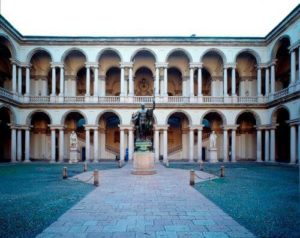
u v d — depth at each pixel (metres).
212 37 39.53
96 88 39.91
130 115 39.09
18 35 37.66
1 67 41.31
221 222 9.14
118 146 47.16
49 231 8.20
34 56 42.34
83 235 7.85
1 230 8.41
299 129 29.67
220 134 44.44
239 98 39.81
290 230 8.41
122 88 39.72
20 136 38.28
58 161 39.56
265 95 39.59
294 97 31.92
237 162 38.53
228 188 16.06
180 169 27.38
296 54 34.75
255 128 42.00
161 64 39.66
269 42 38.81
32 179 20.17
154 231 8.20
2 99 33.34
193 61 39.84
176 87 47.88
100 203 11.81
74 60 43.75
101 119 43.41
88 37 39.38
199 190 15.23
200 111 39.22
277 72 42.19
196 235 7.89
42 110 38.88
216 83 44.50
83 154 43.78
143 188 15.59
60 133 39.03
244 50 39.72
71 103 38.81
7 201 12.52
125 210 10.64
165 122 39.06
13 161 37.47
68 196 13.58
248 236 7.85
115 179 19.25
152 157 22.59
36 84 43.19
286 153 43.66
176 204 11.66
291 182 18.80
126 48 39.88
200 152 39.12
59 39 39.25
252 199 12.97
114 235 7.85
